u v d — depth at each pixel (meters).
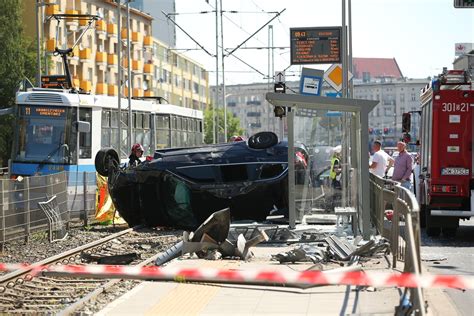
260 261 28.23
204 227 29.17
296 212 37.16
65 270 20.23
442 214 39.75
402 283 15.71
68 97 59.78
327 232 34.44
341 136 36.91
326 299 20.16
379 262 26.94
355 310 18.59
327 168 37.03
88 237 43.16
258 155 43.28
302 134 36.53
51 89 60.97
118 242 38.75
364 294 20.70
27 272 27.33
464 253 33.47
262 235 29.36
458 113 39.62
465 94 39.53
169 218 43.88
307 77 45.19
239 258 29.06
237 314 18.61
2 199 37.31
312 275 18.09
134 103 69.81
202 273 18.30
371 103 32.88
